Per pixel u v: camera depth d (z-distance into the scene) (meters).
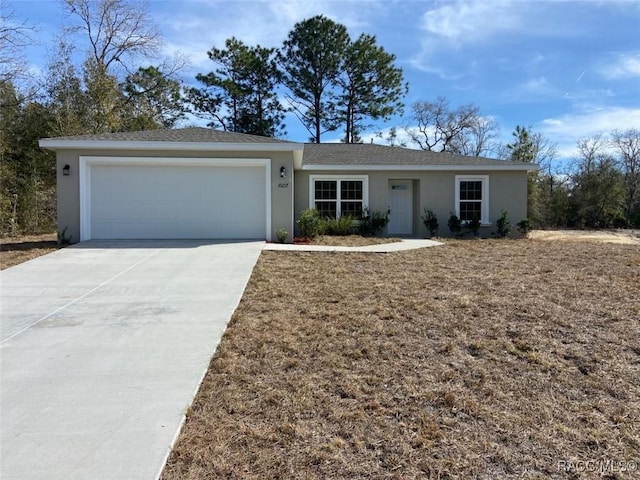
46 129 18.34
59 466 2.41
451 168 15.04
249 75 28.19
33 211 17.12
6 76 17.52
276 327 4.86
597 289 6.47
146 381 3.52
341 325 4.92
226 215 11.37
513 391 3.41
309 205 15.02
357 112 28.92
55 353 4.08
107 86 20.92
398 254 9.98
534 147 29.55
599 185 24.59
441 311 5.40
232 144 10.97
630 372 3.73
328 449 2.65
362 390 3.41
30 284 6.73
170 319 5.12
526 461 2.56
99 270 7.68
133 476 2.33
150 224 11.18
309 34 26.72
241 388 3.44
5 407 3.07
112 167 11.02
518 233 15.45
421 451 2.64
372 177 15.13
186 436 2.75
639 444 2.74
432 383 3.54
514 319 5.08
